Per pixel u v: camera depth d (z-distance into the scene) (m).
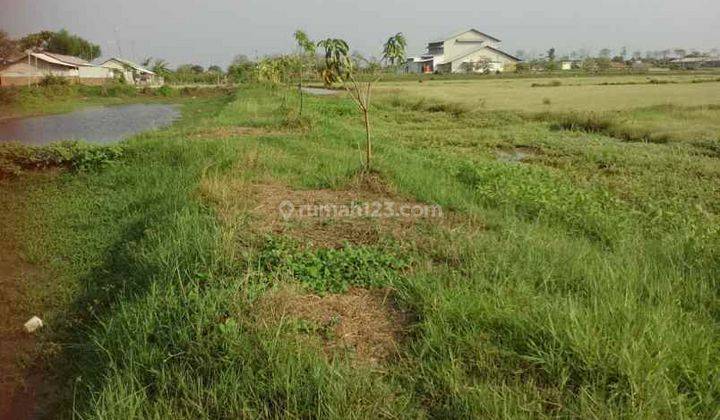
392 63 8.66
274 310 3.97
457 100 30.67
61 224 7.72
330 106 26.25
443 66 87.62
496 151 15.80
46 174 10.57
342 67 8.27
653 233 7.08
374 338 3.79
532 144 16.44
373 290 4.56
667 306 4.13
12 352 4.51
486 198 8.52
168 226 6.06
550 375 3.20
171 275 4.66
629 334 3.39
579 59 112.81
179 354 3.55
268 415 3.02
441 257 5.35
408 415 2.98
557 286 4.61
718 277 5.00
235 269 4.75
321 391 3.08
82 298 5.35
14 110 30.27
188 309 3.99
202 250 5.00
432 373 3.31
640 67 88.38
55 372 4.21
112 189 9.65
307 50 14.09
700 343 3.45
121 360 3.75
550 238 6.08
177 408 3.14
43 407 3.79
